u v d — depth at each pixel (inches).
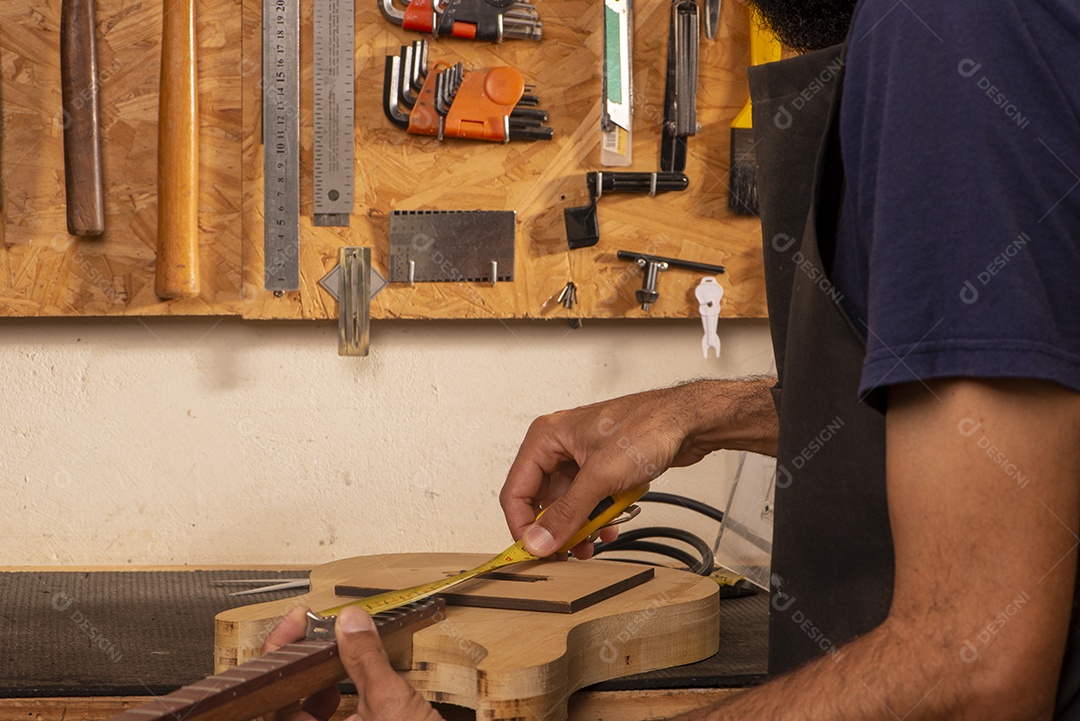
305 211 52.5
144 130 51.7
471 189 53.0
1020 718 19.4
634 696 31.2
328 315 52.8
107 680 31.5
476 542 55.5
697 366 55.8
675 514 56.4
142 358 53.7
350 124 51.9
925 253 19.8
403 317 53.1
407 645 29.2
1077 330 19.8
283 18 51.1
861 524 25.5
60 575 50.1
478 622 31.0
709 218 53.8
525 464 40.9
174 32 50.5
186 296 51.8
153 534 54.0
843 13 28.1
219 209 52.1
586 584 35.1
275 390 54.4
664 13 53.2
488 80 51.7
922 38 20.6
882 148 20.8
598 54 53.0
